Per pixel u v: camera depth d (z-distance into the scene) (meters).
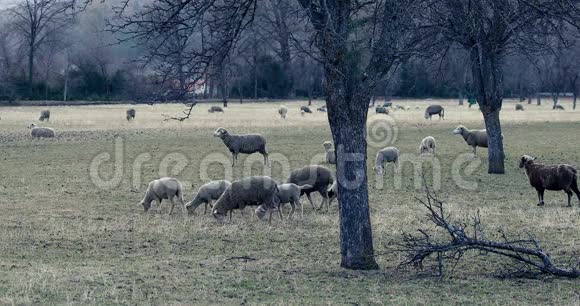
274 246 34.53
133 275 27.72
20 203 45.97
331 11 26.88
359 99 28.75
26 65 177.38
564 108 181.75
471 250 32.88
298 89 198.12
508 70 129.38
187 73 27.81
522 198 49.12
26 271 28.17
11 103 164.88
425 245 28.73
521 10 30.58
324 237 36.59
